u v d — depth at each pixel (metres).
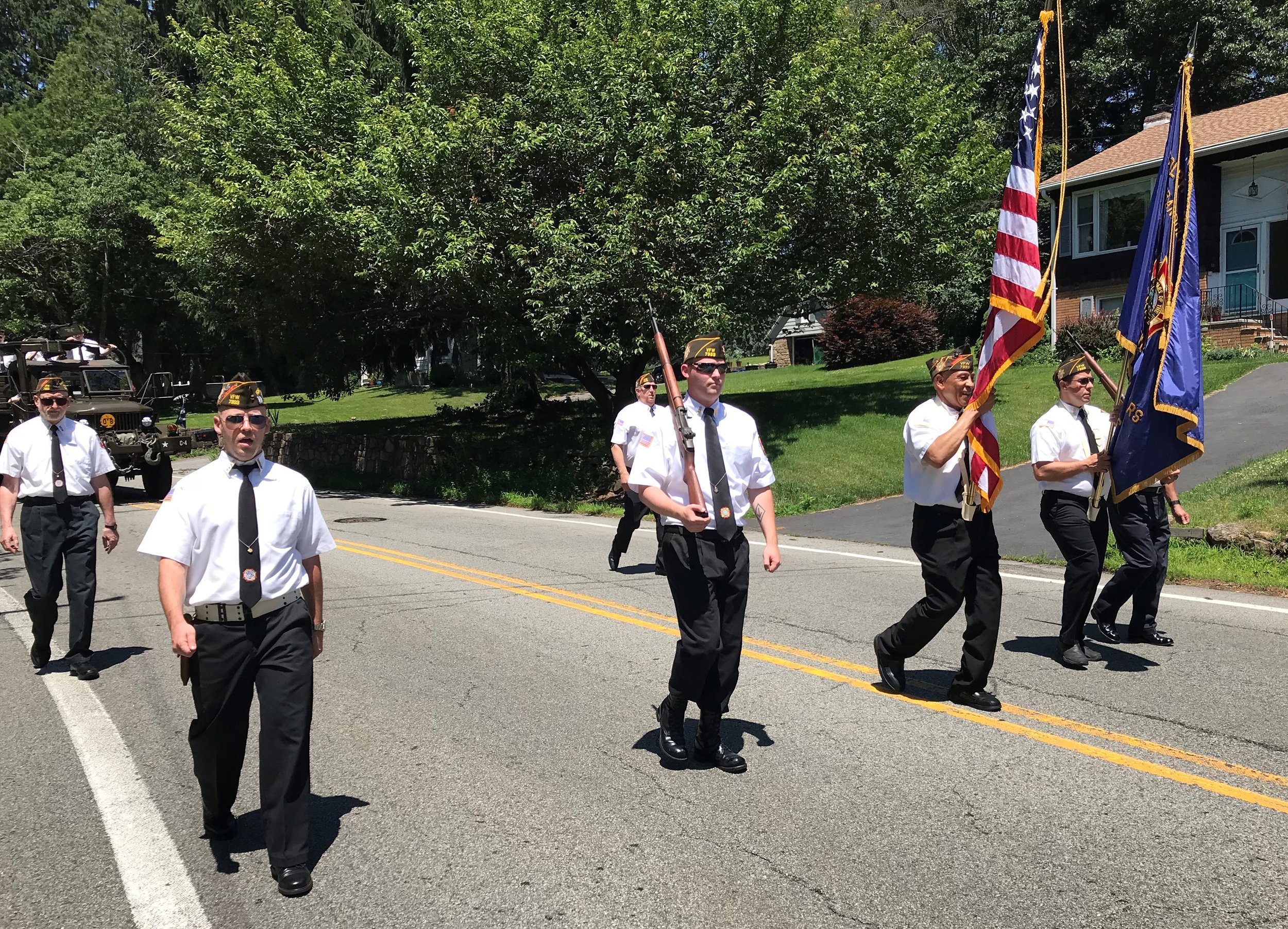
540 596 9.20
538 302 17.38
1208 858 3.75
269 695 3.77
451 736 5.36
